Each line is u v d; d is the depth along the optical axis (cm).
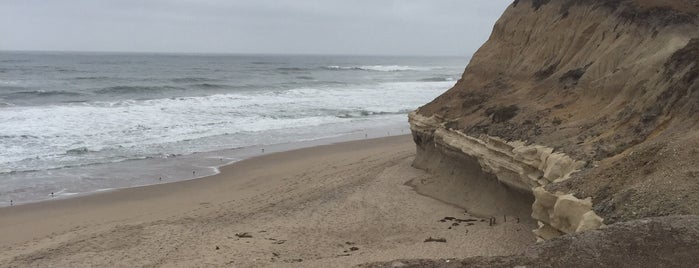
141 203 1798
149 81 6200
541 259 739
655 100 1270
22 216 1666
